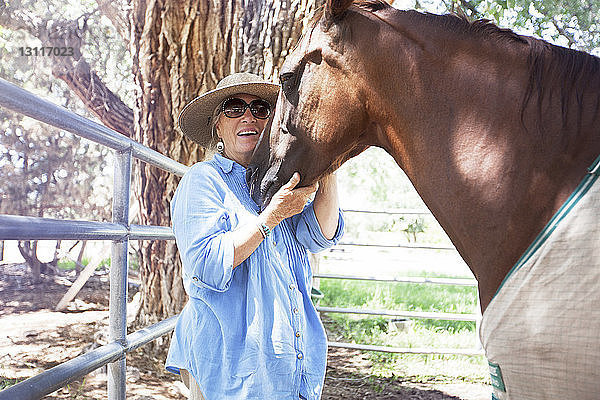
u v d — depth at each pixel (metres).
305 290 1.90
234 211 1.75
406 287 9.48
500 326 1.17
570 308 1.07
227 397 1.65
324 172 1.52
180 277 4.83
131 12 4.90
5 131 8.35
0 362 4.70
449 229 1.38
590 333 1.04
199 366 1.69
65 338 5.61
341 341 6.00
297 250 1.93
